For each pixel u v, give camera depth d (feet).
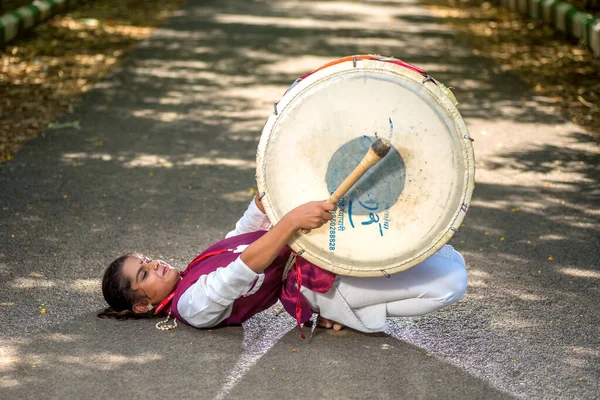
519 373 13.82
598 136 29.37
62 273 17.62
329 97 13.01
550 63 41.24
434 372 13.80
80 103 32.32
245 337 15.02
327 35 48.80
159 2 58.85
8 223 20.36
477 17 56.49
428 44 46.62
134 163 25.48
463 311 16.21
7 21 41.63
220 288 14.11
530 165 26.00
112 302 15.40
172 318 15.71
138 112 31.35
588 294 17.08
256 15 55.62
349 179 12.68
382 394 13.06
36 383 13.23
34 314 15.69
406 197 13.16
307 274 14.35
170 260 18.51
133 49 42.70
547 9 51.26
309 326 15.53
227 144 27.78
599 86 36.47
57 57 39.91
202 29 49.32
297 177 13.32
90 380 13.35
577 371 13.92
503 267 18.45
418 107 12.84
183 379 13.44
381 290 14.47
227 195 23.00
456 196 13.00
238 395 12.98
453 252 15.03
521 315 16.06
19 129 28.60
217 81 36.65
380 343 14.84
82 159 25.68
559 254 19.24
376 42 46.85
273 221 13.50
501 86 36.76
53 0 49.78
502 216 21.67
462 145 12.85
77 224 20.47
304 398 12.91
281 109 13.19
